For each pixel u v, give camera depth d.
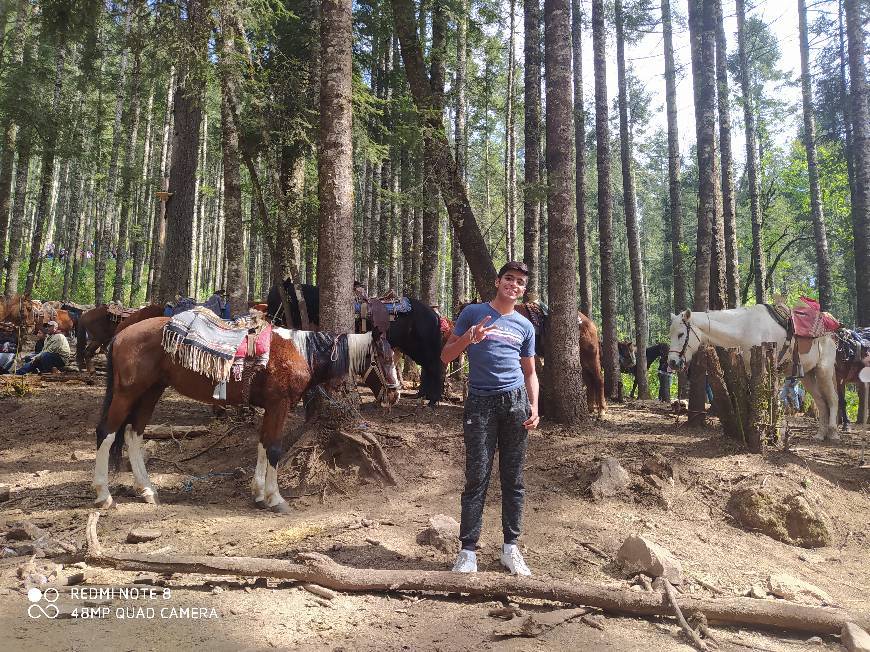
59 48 15.73
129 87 19.58
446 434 6.76
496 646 2.88
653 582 3.66
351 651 2.77
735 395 6.36
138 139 24.34
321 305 6.03
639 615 3.29
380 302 8.27
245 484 5.51
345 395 5.86
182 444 6.73
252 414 7.33
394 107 10.86
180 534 4.29
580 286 13.80
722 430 7.11
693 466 5.77
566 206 7.22
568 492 5.31
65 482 5.52
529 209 10.80
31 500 4.97
